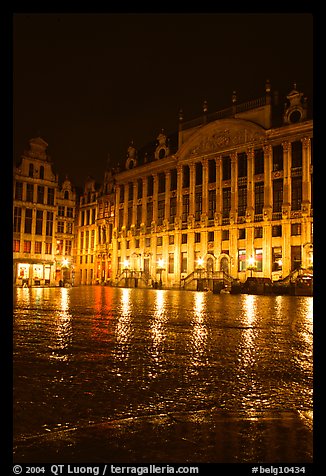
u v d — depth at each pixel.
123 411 4.45
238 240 60.66
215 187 65.06
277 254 55.69
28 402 4.69
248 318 14.52
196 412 4.45
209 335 9.89
